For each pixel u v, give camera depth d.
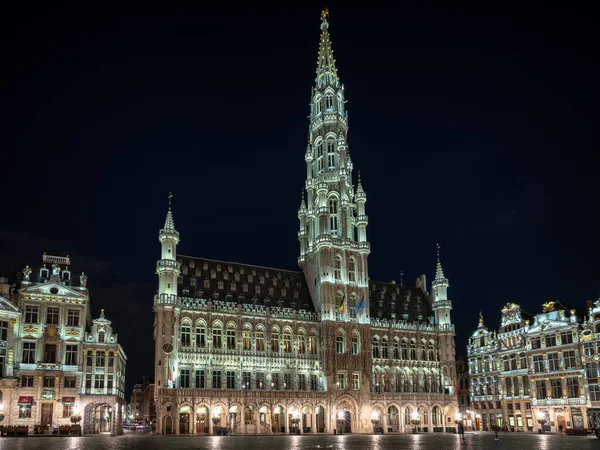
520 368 105.56
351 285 108.75
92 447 45.88
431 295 125.81
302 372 99.88
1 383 76.25
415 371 113.19
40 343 81.12
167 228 94.56
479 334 118.50
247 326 97.25
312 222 114.19
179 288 95.69
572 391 93.94
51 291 84.00
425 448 46.19
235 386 92.94
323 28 132.12
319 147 120.44
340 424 98.88
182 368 89.38
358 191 117.75
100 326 87.00
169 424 84.62
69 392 81.50
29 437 66.88
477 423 115.50
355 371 103.62
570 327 95.56
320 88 124.75
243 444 53.44
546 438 68.88
